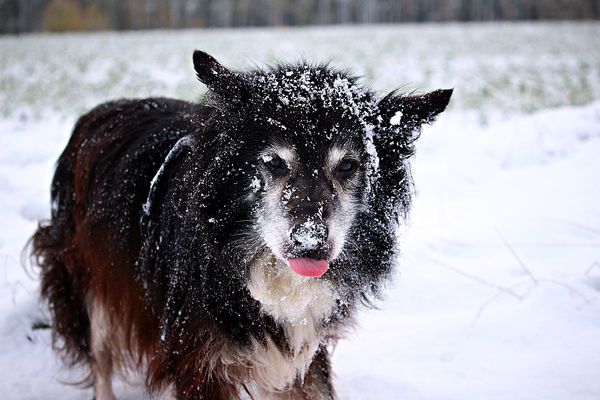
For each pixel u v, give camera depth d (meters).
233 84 3.03
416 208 6.38
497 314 4.23
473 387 3.51
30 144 8.95
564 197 6.07
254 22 66.69
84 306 3.96
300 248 2.72
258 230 2.97
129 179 3.49
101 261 3.62
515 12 62.62
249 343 3.05
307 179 2.89
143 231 3.36
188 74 17.62
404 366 3.77
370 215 3.11
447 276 4.91
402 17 67.38
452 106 11.54
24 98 13.62
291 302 3.05
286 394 3.45
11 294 4.80
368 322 4.33
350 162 3.02
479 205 6.29
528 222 5.68
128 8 62.12
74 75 18.12
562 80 14.48
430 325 4.17
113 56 23.23
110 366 3.96
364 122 3.06
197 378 3.02
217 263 2.97
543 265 4.90
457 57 20.91
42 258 4.58
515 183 6.75
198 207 2.91
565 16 57.38
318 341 3.22
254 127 2.98
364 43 26.55
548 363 3.63
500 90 12.51
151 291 3.28
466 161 7.76
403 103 3.16
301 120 2.93
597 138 7.62
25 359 4.23
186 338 3.01
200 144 3.02
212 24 64.75
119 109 4.10
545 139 7.93
